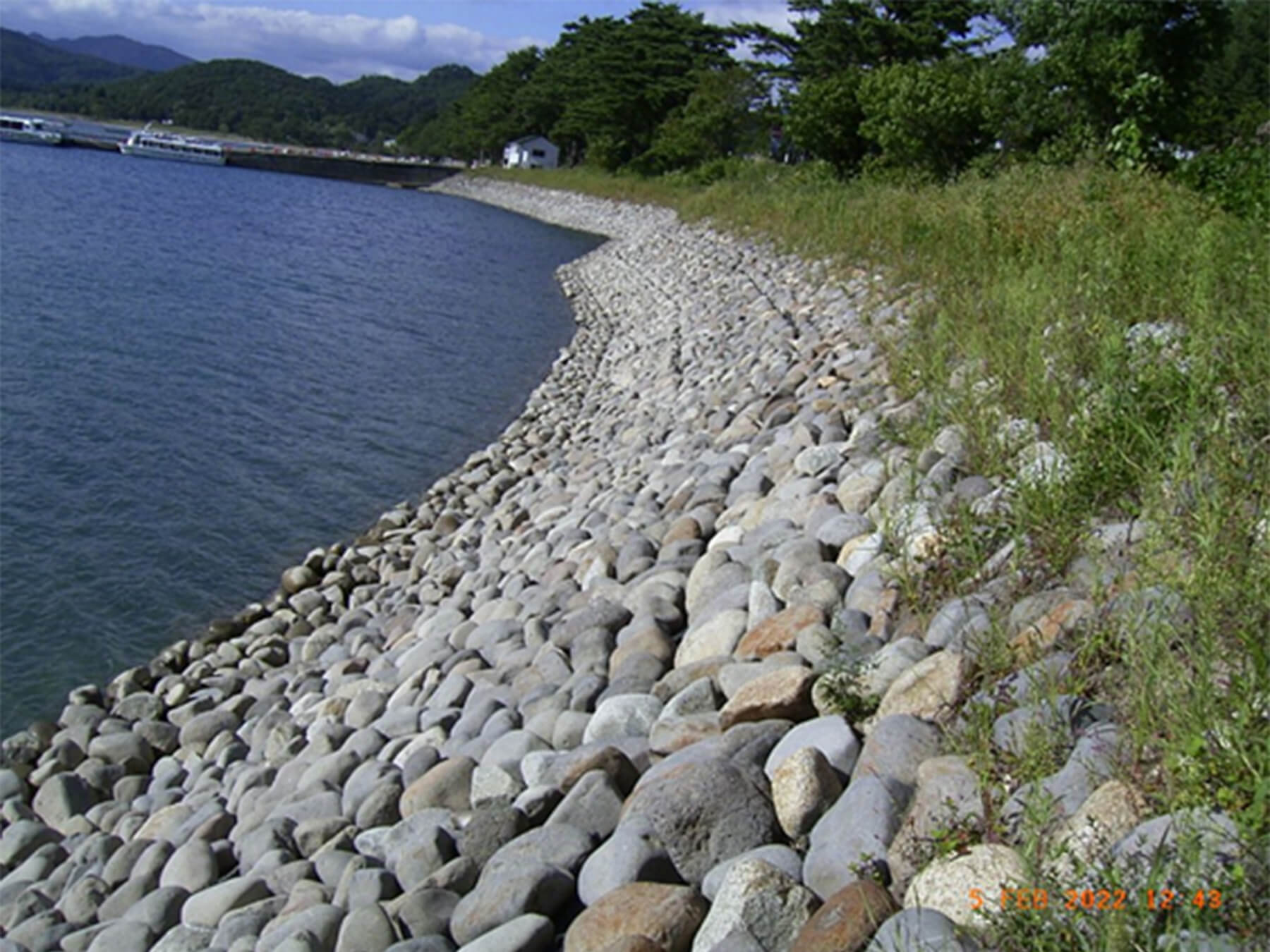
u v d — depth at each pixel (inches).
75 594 367.6
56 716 305.9
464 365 722.8
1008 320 275.1
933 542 178.2
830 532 205.8
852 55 1636.3
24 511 424.5
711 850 128.6
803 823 128.0
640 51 2561.5
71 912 194.2
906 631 166.4
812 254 683.4
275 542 417.1
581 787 147.5
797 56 1755.7
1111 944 88.1
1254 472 159.3
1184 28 843.4
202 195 1988.2
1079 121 831.7
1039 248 389.1
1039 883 97.1
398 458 516.7
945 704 136.3
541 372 722.2
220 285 949.2
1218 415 175.0
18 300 782.5
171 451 500.1
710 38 2576.3
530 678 207.3
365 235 1547.7
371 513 450.6
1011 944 94.8
